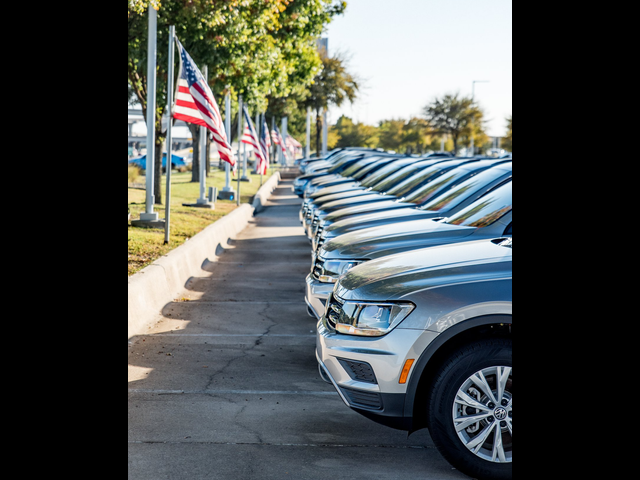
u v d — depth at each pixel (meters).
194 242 12.47
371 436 4.79
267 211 25.69
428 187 9.65
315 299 6.68
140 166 39.84
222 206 22.00
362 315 4.25
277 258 14.11
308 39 29.41
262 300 9.88
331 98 60.03
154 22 14.39
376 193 11.85
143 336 7.71
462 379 3.94
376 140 103.88
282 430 4.88
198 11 15.01
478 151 85.25
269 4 18.11
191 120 12.95
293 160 94.25
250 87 24.66
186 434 4.78
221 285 11.05
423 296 4.07
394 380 4.04
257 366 6.57
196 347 7.28
